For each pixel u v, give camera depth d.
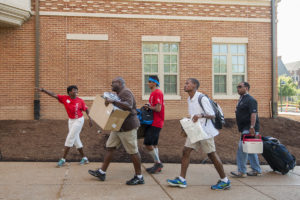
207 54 10.65
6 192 4.23
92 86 10.12
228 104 10.74
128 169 5.82
